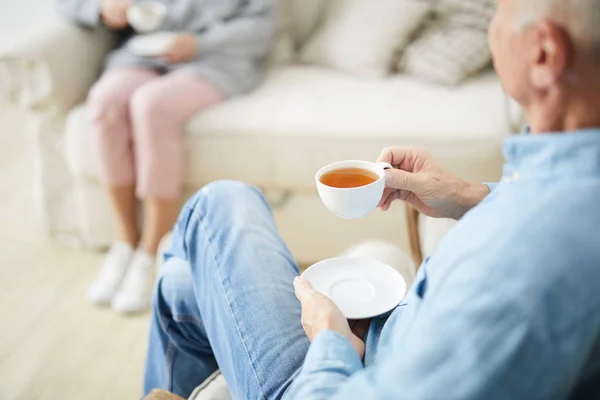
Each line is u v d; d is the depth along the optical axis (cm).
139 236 219
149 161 199
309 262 216
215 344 101
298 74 237
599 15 56
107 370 175
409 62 227
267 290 96
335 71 240
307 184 201
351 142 192
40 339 186
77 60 216
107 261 212
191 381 121
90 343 184
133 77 209
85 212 221
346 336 80
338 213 91
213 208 108
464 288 57
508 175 66
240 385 93
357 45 232
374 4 236
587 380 65
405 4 232
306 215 207
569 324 55
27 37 207
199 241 106
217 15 222
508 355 54
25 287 208
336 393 65
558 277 54
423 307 63
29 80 206
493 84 219
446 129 189
